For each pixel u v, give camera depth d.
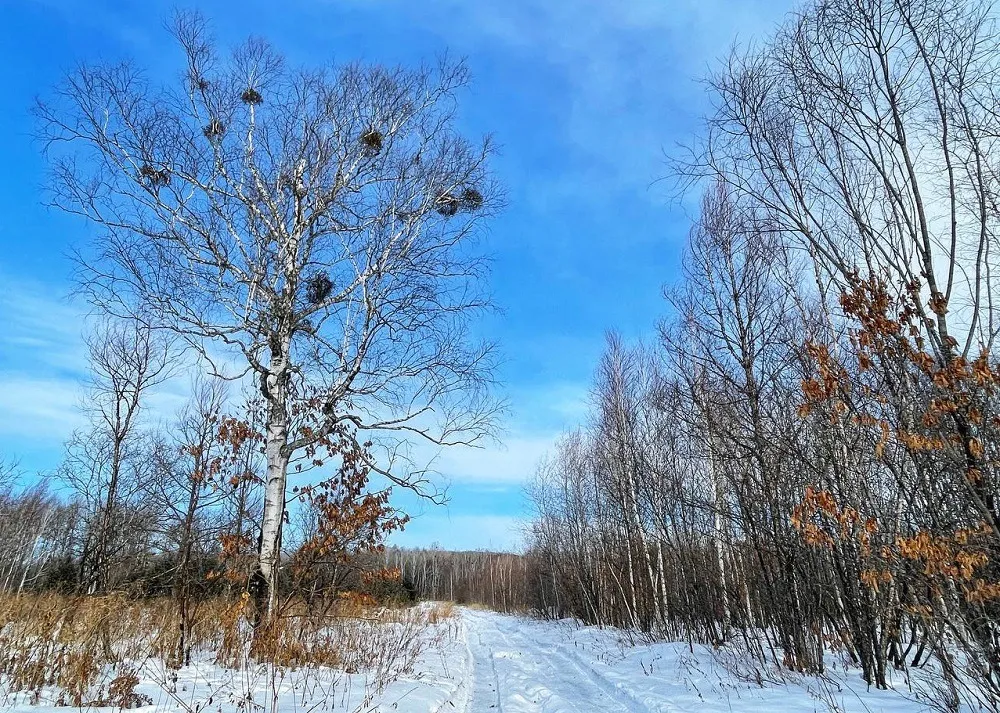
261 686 7.75
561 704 9.04
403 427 12.27
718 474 13.42
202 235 11.28
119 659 7.86
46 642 7.11
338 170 12.08
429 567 87.38
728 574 14.29
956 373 4.83
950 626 5.51
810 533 6.22
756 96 6.63
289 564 10.65
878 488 7.15
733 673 9.79
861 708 6.71
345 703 7.11
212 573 9.50
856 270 5.68
